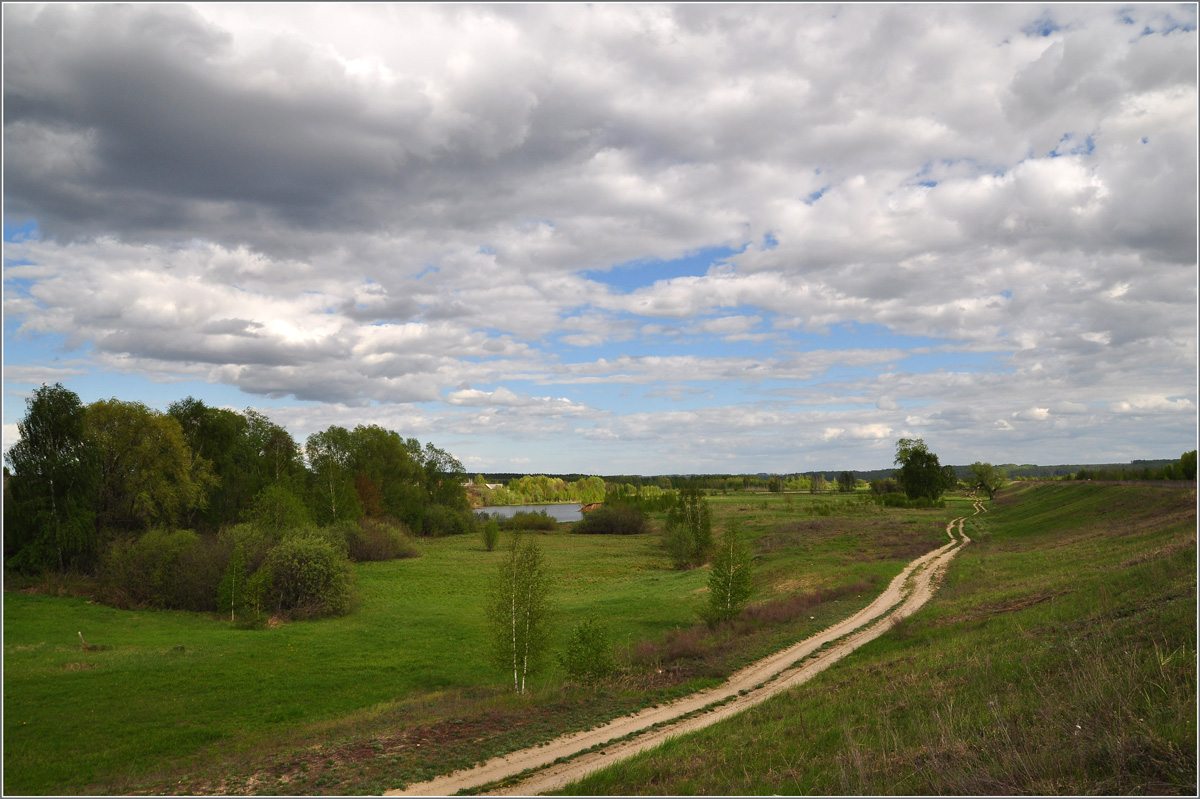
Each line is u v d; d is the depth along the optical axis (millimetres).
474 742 21047
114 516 68500
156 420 71375
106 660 34906
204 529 82062
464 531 133500
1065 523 74188
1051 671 17359
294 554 52312
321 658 36969
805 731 17516
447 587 67438
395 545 95062
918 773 12172
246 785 17891
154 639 41312
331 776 18312
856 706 19188
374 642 41594
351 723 24000
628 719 23609
